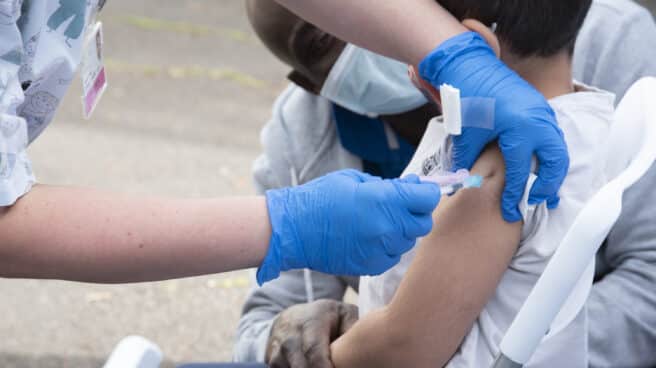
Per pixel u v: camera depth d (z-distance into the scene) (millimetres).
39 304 6180
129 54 11031
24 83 2301
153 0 12992
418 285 2373
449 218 2354
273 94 10297
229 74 10750
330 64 3053
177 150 8586
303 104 3420
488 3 2414
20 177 2152
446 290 2344
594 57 3170
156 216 2215
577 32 2453
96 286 6445
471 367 2426
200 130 9172
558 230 2352
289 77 3230
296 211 2240
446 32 2402
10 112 2146
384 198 2209
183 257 2227
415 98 3094
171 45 11469
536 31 2395
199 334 5961
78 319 6035
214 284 6566
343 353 2600
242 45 11703
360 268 2277
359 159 3342
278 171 3412
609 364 2867
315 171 3363
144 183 7816
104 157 8250
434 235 2371
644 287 2922
